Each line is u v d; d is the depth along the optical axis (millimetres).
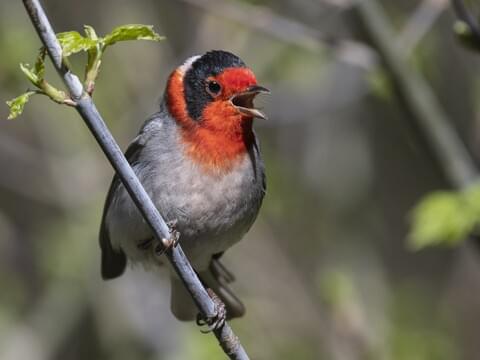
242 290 14023
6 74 13938
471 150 13430
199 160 8102
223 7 11266
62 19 14461
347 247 14359
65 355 13984
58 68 5914
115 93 14273
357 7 10828
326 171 14453
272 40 14164
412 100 10906
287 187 14430
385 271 14914
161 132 8258
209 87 8156
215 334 7129
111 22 14453
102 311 13867
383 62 10875
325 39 11047
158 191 8125
